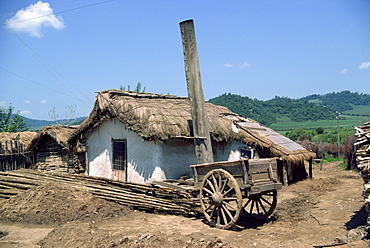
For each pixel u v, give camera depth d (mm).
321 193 12703
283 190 13445
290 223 8258
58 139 15031
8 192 10859
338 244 6039
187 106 13742
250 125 15906
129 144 12195
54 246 6648
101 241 6484
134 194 9898
